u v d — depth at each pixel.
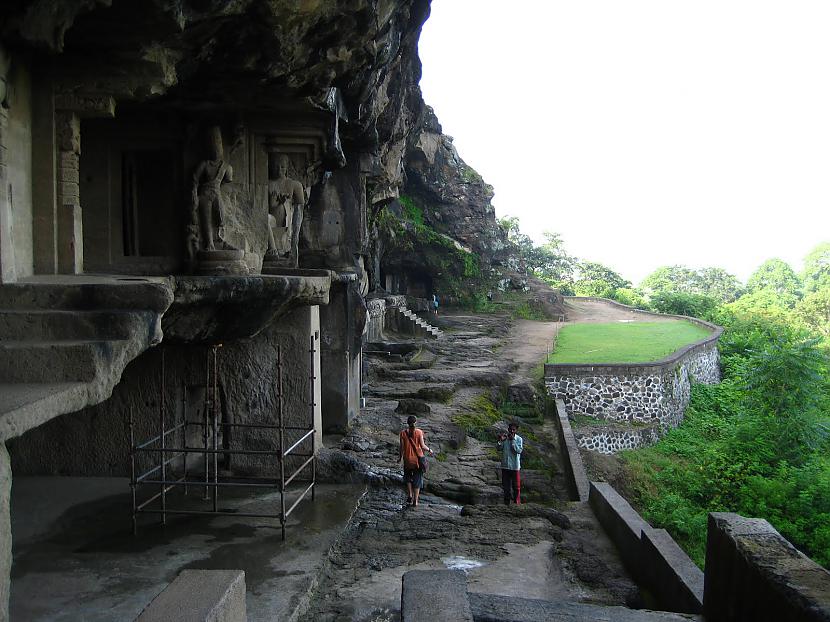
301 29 7.53
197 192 9.03
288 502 9.23
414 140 30.08
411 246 35.34
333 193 13.75
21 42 6.23
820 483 14.84
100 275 7.39
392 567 7.58
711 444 19.16
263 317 8.55
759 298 54.88
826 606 3.54
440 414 16.16
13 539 7.64
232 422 10.05
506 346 26.88
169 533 7.96
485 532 8.86
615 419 20.16
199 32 6.97
